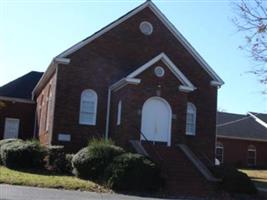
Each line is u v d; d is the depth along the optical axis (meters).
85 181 21.66
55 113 28.09
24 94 40.22
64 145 28.05
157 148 26.41
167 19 31.52
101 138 26.22
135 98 27.28
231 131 51.25
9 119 38.69
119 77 29.89
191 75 32.00
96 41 29.69
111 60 29.89
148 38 31.11
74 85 28.75
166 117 28.17
